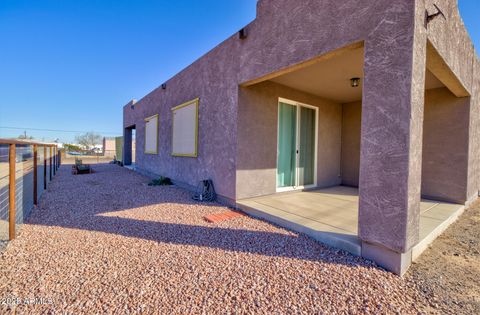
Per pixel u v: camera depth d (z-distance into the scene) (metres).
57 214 4.29
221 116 5.25
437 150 5.11
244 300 1.89
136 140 12.41
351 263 2.50
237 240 3.13
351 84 5.20
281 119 5.77
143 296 1.93
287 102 5.75
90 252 2.73
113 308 1.77
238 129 4.73
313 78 4.92
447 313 1.76
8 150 3.25
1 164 3.41
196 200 5.50
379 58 2.43
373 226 2.48
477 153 5.58
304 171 6.38
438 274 2.32
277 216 3.82
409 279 2.23
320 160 6.70
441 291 2.04
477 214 4.52
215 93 5.48
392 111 2.31
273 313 1.75
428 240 3.01
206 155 5.85
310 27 3.23
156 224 3.76
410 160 2.22
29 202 4.66
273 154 5.40
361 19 2.61
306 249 2.86
